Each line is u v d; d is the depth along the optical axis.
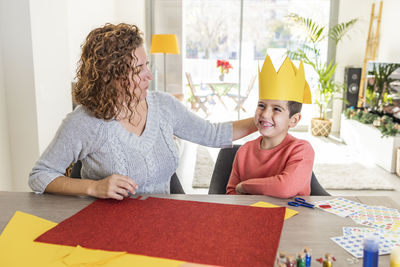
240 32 5.65
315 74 5.75
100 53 1.11
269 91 1.33
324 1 5.58
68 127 1.19
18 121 2.38
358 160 4.29
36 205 1.09
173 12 5.75
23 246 0.86
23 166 2.45
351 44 5.66
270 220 0.98
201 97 5.92
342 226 0.96
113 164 1.22
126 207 1.07
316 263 0.78
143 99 1.30
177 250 0.83
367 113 4.70
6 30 2.29
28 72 2.33
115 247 0.85
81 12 3.79
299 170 1.28
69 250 0.84
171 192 1.62
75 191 1.13
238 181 1.57
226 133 1.43
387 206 1.09
